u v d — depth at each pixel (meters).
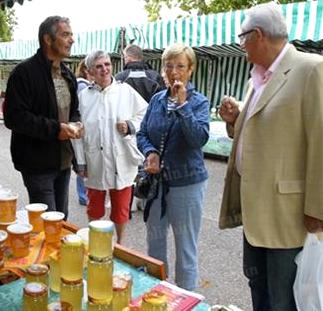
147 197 2.45
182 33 6.57
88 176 3.18
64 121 2.81
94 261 1.22
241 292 2.89
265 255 2.04
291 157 1.74
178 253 2.45
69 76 2.83
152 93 4.08
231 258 3.45
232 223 2.15
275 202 1.78
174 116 2.29
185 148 2.32
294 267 1.85
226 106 2.11
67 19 2.64
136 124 3.12
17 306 1.34
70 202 4.91
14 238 1.64
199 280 3.06
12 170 6.63
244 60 8.04
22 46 11.19
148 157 2.39
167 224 2.49
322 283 1.83
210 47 7.28
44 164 2.70
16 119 2.54
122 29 7.07
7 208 1.82
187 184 2.36
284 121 1.73
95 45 7.70
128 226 4.11
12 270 1.54
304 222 1.79
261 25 1.77
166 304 1.16
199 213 2.43
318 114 1.65
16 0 4.18
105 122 3.07
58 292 1.41
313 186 1.69
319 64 1.67
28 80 2.55
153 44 6.92
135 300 1.34
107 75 3.07
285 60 1.78
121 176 3.15
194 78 9.00
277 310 1.92
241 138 1.99
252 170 1.82
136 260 1.62
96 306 1.20
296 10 5.24
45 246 1.75
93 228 1.22
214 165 7.18
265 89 1.80
